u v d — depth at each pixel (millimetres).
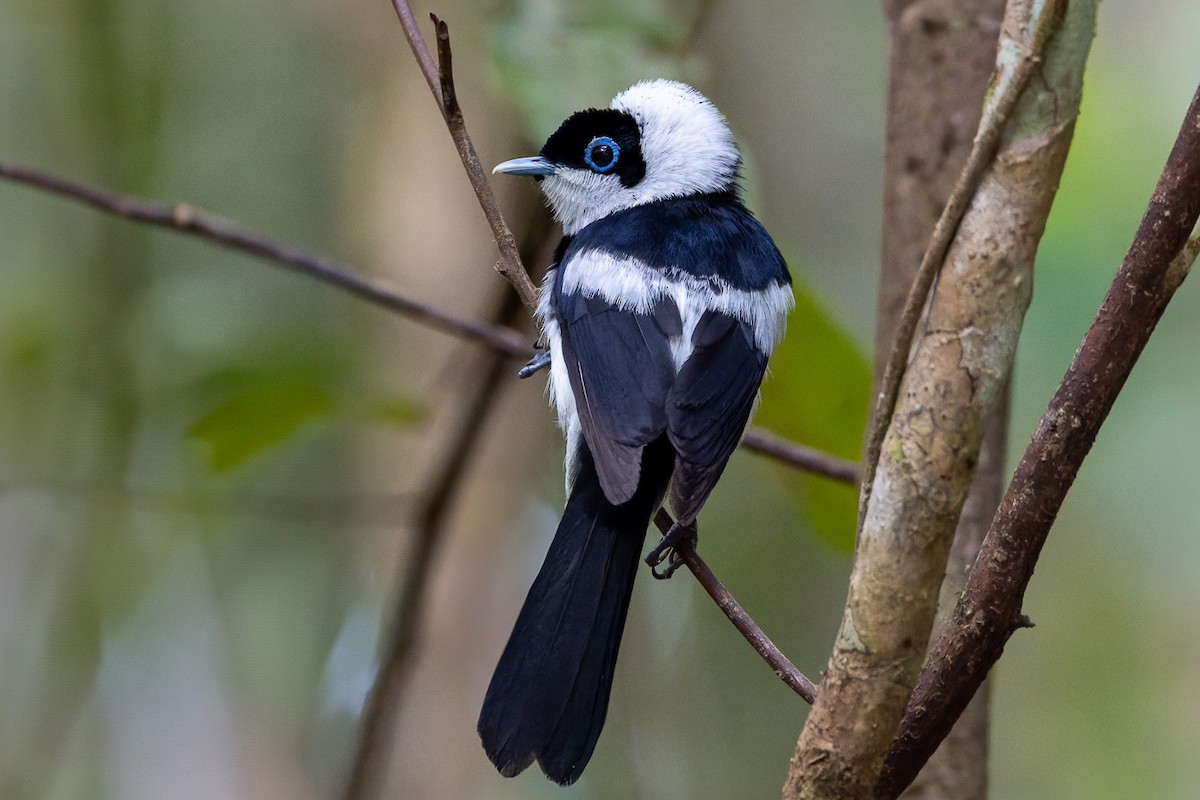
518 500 10430
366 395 8938
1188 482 13602
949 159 7148
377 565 11164
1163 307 4375
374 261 10930
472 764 9898
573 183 8281
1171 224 4301
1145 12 13188
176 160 12984
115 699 11664
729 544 12977
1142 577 14156
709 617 12680
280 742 11742
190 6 13016
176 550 12023
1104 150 12680
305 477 12203
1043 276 12109
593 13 8398
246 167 13000
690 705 12125
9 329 11859
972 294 4148
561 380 7133
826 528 9008
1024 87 4051
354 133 11727
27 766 11141
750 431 8062
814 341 8219
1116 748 13875
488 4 8812
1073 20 4008
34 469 11805
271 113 13078
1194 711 13906
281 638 12031
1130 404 13586
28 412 11891
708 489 6336
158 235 12547
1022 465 4605
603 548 6250
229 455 9000
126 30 12641
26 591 11492
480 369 9422
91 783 11453
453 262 10641
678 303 7027
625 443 6379
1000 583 4660
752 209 8227
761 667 12500
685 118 8164
